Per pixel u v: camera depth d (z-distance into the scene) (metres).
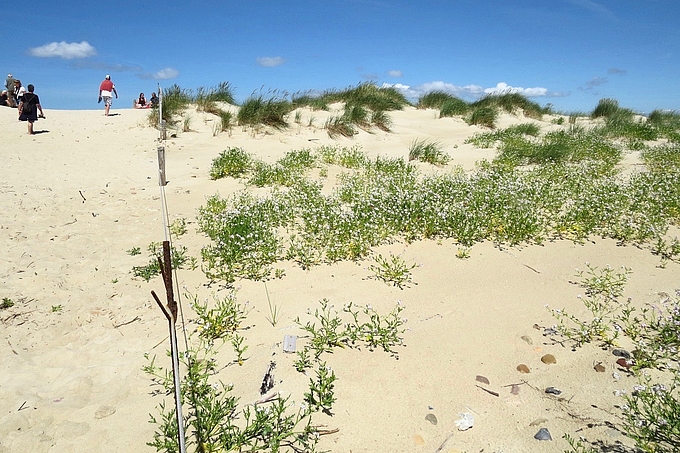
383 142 13.66
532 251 5.51
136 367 3.46
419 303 4.34
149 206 7.58
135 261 5.46
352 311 4.21
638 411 2.75
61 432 2.80
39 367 3.49
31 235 6.23
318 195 7.61
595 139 13.27
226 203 7.48
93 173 9.54
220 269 5.09
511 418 2.92
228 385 3.20
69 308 4.35
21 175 9.20
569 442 2.63
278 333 3.87
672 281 4.71
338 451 2.67
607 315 4.07
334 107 17.11
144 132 13.09
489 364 3.45
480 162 11.02
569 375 3.31
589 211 6.34
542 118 20.20
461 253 5.38
